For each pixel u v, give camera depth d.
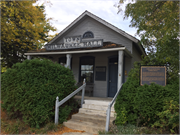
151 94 5.23
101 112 6.43
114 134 4.70
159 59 6.38
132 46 9.57
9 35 11.78
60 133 5.21
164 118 4.92
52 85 6.09
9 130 5.37
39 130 5.38
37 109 5.54
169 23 6.10
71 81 6.75
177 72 6.05
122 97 5.94
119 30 9.54
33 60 6.47
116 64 9.81
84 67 10.85
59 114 5.96
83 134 5.11
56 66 6.64
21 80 6.02
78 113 6.73
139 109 5.18
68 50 9.28
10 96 6.00
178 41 6.20
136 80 6.18
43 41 17.08
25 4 11.75
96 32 10.62
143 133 4.68
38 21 13.73
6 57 13.64
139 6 7.21
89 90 9.42
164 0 6.83
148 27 7.09
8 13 11.50
